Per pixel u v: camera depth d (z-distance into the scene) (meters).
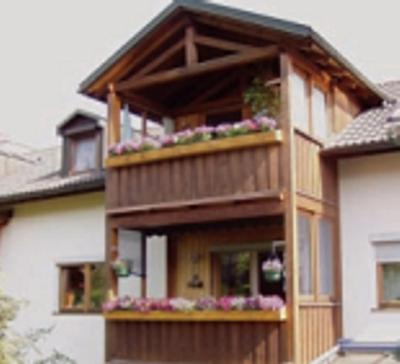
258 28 11.34
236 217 11.16
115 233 12.53
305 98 11.67
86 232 15.24
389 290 11.89
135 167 12.30
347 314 12.11
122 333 12.00
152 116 14.34
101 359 14.48
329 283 11.84
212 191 11.30
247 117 13.23
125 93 13.22
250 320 10.59
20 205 16.48
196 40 12.10
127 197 12.30
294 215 10.61
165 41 12.64
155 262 13.99
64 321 15.25
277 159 10.82
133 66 12.90
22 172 18.98
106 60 12.82
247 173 11.02
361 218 12.24
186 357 11.20
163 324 11.56
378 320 11.82
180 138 11.80
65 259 15.48
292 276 10.45
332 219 12.18
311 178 11.49
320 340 11.16
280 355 10.32
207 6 11.73
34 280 15.96
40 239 16.02
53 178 16.75
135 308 11.83
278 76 12.31
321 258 11.63
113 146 12.67
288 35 11.00
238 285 13.09
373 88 13.52
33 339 14.23
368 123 13.08
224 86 13.63
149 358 11.60
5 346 11.95
